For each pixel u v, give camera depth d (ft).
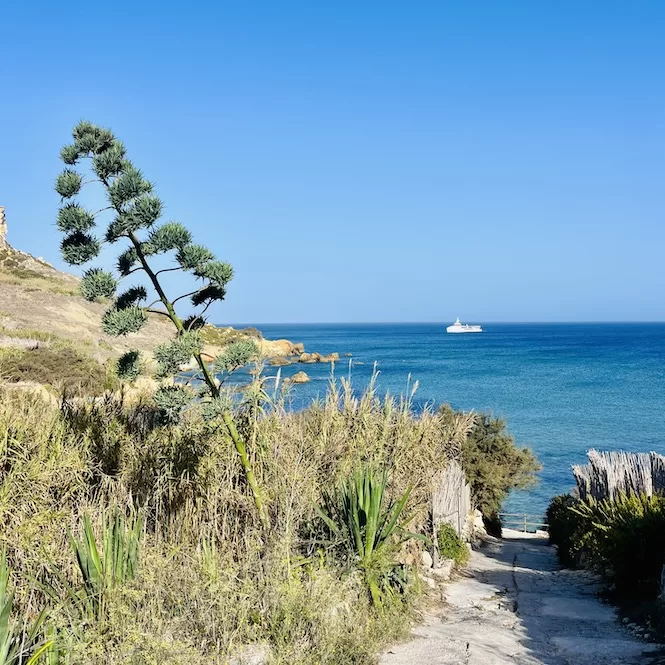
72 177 21.27
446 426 43.45
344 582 22.29
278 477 25.25
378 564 24.81
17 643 14.58
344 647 18.51
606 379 260.42
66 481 21.17
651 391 219.20
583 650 22.24
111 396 29.53
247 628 17.39
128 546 18.45
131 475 24.44
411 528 33.30
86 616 16.39
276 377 29.60
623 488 44.75
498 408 169.78
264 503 24.23
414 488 33.68
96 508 21.09
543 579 39.78
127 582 17.20
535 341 631.97
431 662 19.90
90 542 17.72
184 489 24.71
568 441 130.21
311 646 17.81
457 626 24.93
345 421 33.76
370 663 18.92
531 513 90.43
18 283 146.92
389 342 565.53
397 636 22.21
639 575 32.22
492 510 75.15
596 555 40.70
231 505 24.20
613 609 29.78
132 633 14.69
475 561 46.32
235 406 25.67
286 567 19.93
